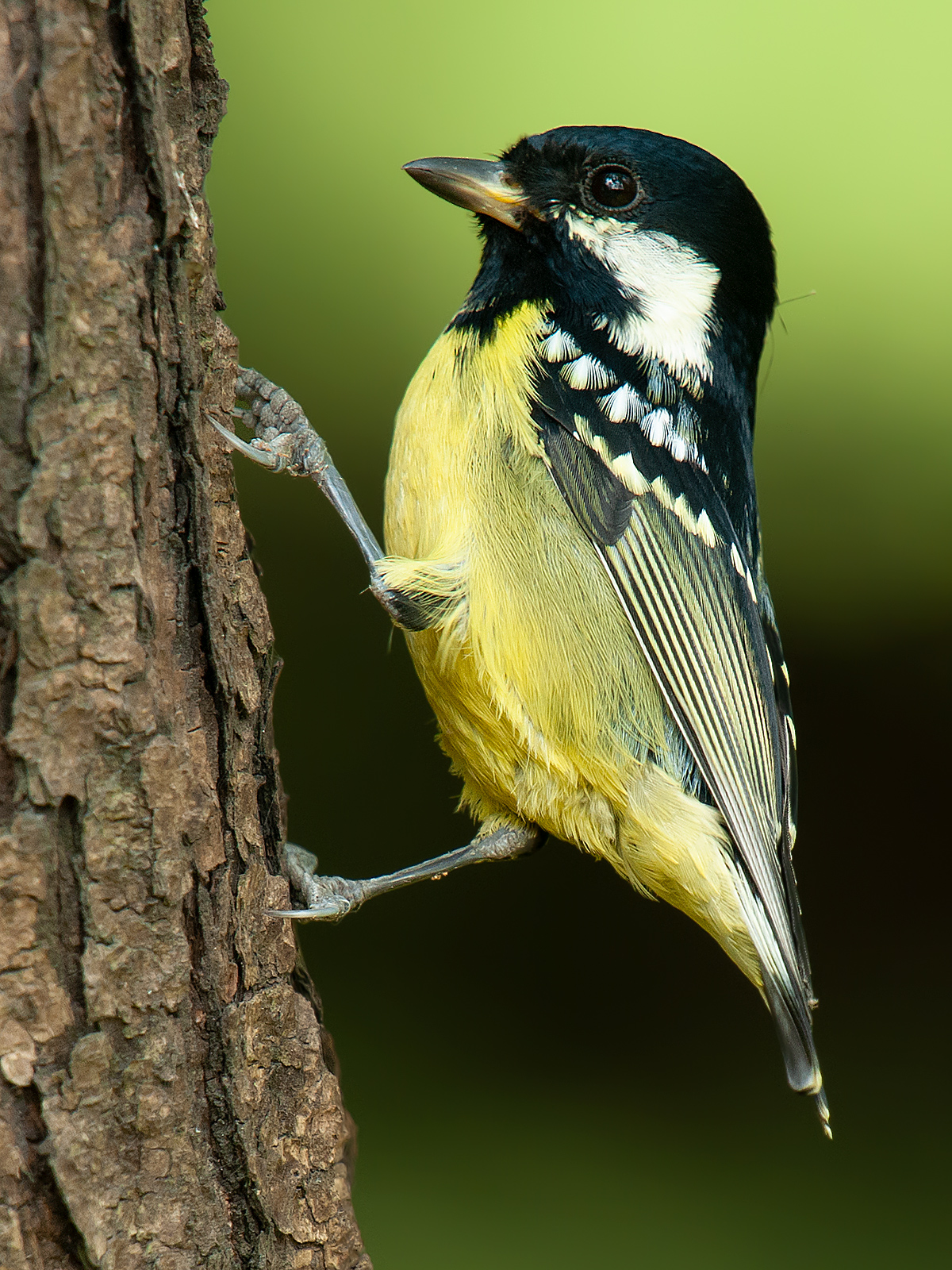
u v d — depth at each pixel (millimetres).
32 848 2064
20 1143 2064
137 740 2068
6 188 2062
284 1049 2078
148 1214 2070
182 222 2070
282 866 2082
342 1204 2082
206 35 2074
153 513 2068
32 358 2064
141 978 2068
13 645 2064
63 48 2062
